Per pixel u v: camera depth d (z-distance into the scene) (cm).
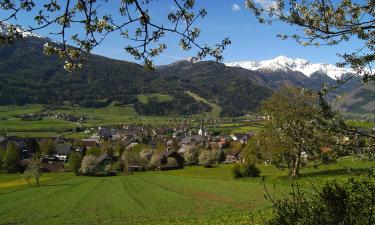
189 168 13825
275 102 5103
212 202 5272
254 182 7088
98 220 4450
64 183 9350
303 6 912
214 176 9538
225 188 6656
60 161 16738
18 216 4822
